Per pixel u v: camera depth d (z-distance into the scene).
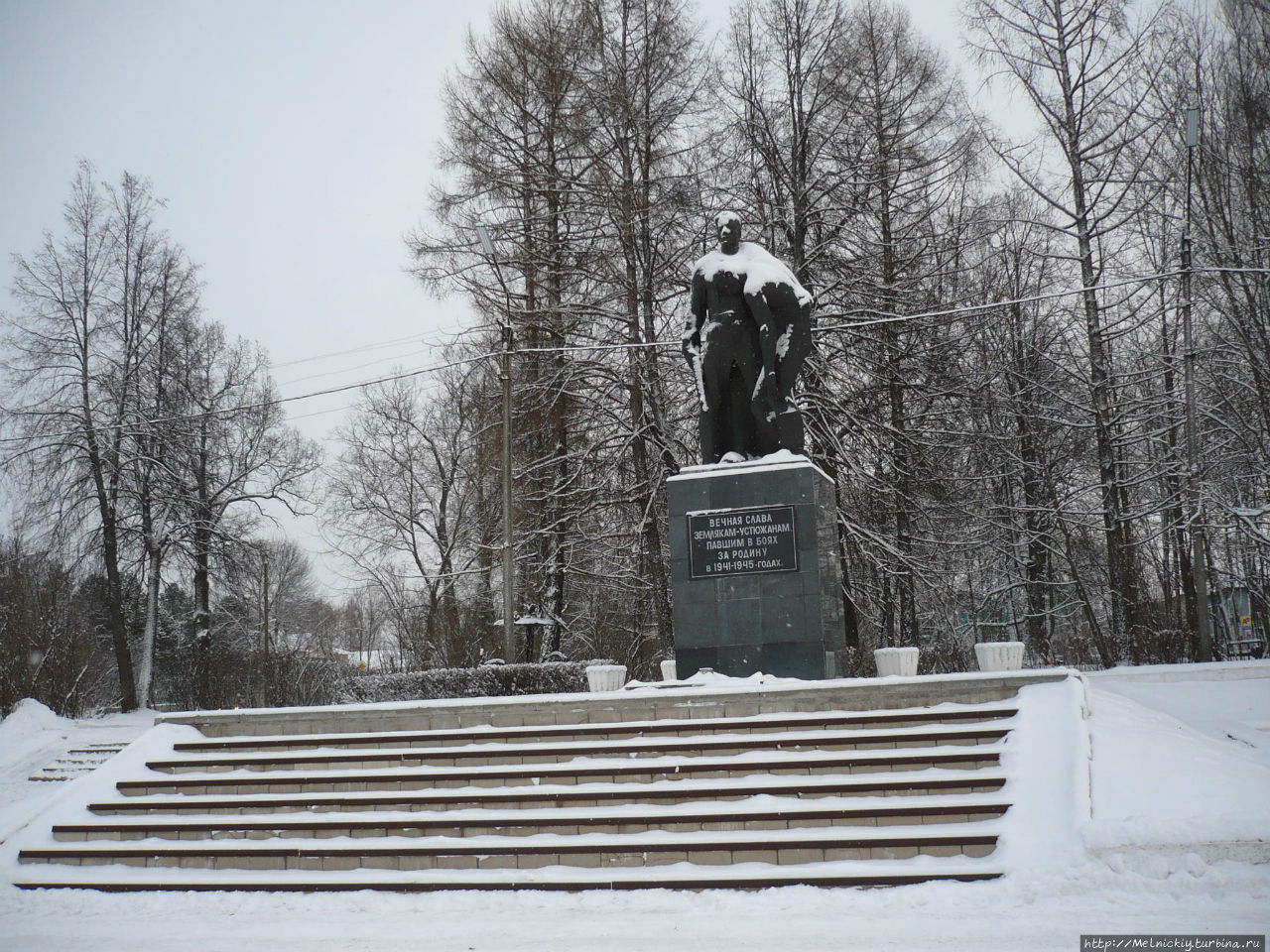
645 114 26.23
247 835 11.34
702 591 14.52
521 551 28.62
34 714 24.25
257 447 34.44
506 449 23.19
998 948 7.00
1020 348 30.12
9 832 11.95
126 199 32.78
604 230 26.94
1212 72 20.95
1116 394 29.36
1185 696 15.87
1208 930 7.08
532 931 8.34
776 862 9.56
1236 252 19.42
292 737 13.08
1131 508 28.53
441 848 10.38
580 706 12.34
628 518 27.09
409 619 36.50
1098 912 7.75
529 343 27.06
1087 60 26.67
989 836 9.20
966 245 27.75
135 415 31.47
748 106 27.00
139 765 13.00
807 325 15.67
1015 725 10.80
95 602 37.03
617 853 9.93
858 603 25.73
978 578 33.53
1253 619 30.36
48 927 9.52
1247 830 8.27
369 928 8.84
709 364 15.57
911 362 26.45
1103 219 26.66
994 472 30.02
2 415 30.12
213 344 34.50
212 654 38.34
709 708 11.97
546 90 26.59
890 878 8.93
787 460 14.64
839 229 26.44
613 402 26.47
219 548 33.28
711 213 25.94
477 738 12.34
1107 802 9.35
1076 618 34.19
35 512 29.78
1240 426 24.17
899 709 11.57
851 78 27.19
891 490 25.31
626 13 26.61
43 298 30.83
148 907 10.14
